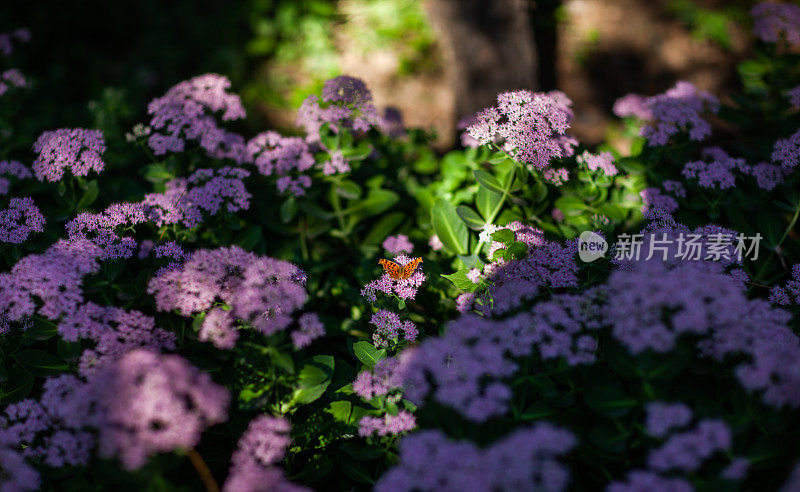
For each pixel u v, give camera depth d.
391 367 2.45
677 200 3.25
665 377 2.09
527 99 2.91
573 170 3.26
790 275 3.07
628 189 3.31
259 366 2.43
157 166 3.42
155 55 6.81
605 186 3.22
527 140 2.79
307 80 6.73
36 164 3.04
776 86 4.13
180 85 3.44
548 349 2.21
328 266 3.42
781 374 2.00
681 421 1.91
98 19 6.90
